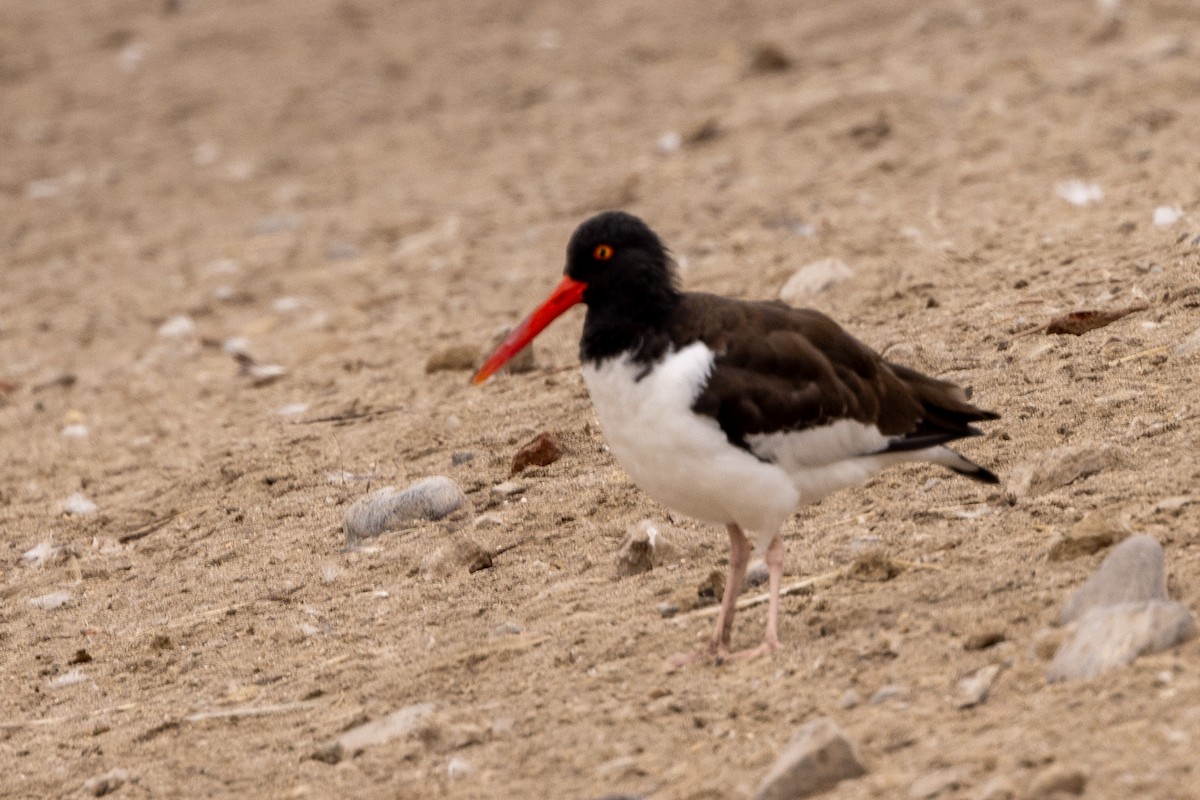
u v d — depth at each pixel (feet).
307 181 88.17
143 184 91.40
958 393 31.96
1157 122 67.00
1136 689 24.95
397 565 37.83
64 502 47.32
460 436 45.68
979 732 25.03
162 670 34.86
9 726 32.96
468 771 27.50
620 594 33.83
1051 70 79.15
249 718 31.42
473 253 69.21
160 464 49.73
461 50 108.06
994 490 34.78
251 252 76.23
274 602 37.22
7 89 109.40
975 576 30.71
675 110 88.38
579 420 44.83
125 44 116.57
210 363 61.21
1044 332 43.78
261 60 110.73
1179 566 28.91
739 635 31.09
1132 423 36.35
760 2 108.68
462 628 33.58
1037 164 64.54
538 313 30.01
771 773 24.71
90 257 79.77
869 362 30.42
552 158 83.82
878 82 82.07
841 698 27.30
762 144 76.95
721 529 36.29
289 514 42.73
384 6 118.93
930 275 52.08
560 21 111.96
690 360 28.58
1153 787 22.35
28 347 67.00
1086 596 27.78
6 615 39.52
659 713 28.32
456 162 87.10
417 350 56.85
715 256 60.95
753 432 28.71
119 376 61.21
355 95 102.17
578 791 26.20
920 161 68.44
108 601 39.27
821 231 61.26
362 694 31.35
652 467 29.37
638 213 69.82
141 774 29.68
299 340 61.87
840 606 30.89
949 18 95.09
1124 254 48.98
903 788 23.86
